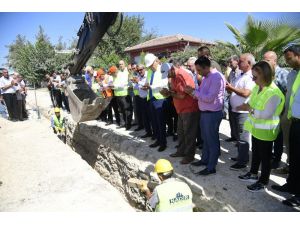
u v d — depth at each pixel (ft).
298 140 11.31
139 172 18.37
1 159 21.31
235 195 12.89
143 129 24.98
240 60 14.37
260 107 12.07
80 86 27.09
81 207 13.66
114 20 18.21
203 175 14.84
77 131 31.53
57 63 82.12
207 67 13.89
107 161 23.90
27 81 90.02
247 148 14.87
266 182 12.80
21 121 35.22
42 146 24.11
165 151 19.11
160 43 90.12
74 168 18.74
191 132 16.19
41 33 86.12
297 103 11.20
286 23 31.40
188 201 10.59
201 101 14.37
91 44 21.24
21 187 16.58
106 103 22.72
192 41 85.40
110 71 24.26
